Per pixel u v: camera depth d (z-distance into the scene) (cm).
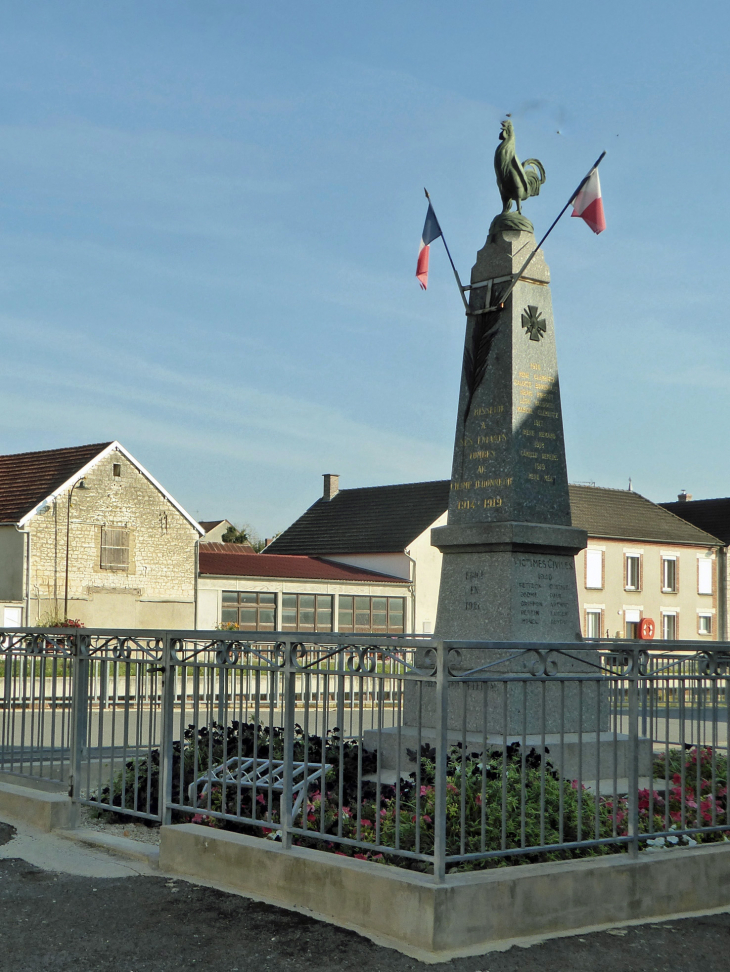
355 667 710
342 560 5462
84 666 944
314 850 721
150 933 650
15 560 4034
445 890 625
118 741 1337
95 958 611
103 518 4241
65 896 725
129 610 4288
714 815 793
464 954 614
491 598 1158
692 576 6041
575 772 1025
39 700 1048
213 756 977
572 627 1180
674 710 988
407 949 620
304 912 684
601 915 683
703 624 6053
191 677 1780
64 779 973
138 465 4341
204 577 4531
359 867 672
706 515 6550
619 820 772
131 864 810
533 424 1209
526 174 1270
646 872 705
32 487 4219
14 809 965
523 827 678
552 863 693
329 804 807
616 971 599
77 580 4153
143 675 909
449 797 755
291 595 4816
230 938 639
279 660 858
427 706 1138
